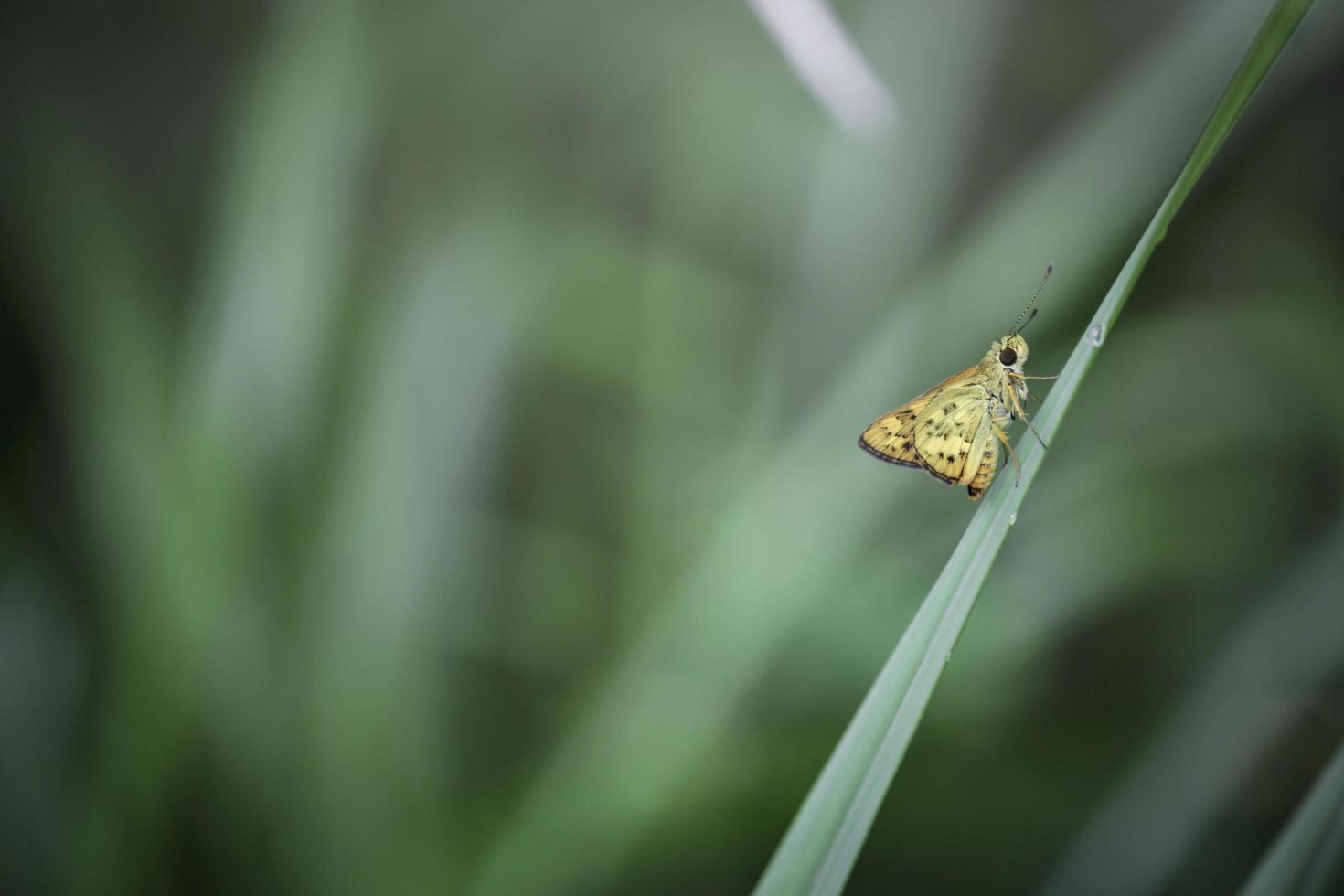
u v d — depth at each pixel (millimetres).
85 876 336
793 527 349
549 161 385
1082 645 364
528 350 371
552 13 382
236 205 348
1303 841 291
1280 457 365
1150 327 373
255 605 344
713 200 388
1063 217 351
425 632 351
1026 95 391
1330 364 366
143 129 390
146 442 344
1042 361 353
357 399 351
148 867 338
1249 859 340
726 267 386
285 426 346
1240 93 282
